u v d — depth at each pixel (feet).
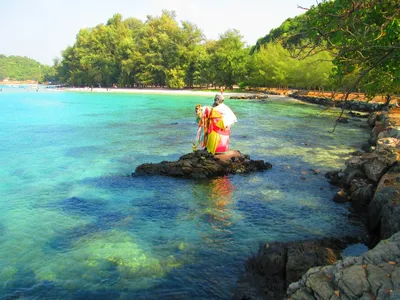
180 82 301.02
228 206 37.52
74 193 41.22
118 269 25.30
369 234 31.35
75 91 315.78
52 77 595.88
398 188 32.50
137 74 325.83
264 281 23.67
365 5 20.26
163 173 48.08
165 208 36.83
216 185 44.29
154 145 68.95
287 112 133.49
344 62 24.75
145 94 264.93
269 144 71.15
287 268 23.45
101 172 49.83
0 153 61.52
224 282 23.86
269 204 38.19
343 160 57.77
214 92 270.87
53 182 45.29
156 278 24.26
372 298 14.62
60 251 27.81
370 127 94.99
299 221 33.86
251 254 27.50
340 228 32.48
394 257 17.13
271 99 201.36
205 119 53.93
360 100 145.59
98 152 62.64
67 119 109.70
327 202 38.88
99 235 30.63
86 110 140.56
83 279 24.07
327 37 22.06
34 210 36.14
